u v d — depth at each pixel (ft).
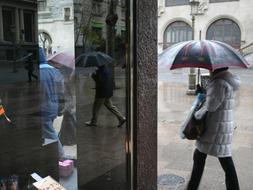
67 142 10.02
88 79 9.79
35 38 9.14
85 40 9.78
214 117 12.23
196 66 11.62
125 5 8.95
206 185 15.01
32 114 9.21
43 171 9.48
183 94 46.01
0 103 8.27
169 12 133.69
